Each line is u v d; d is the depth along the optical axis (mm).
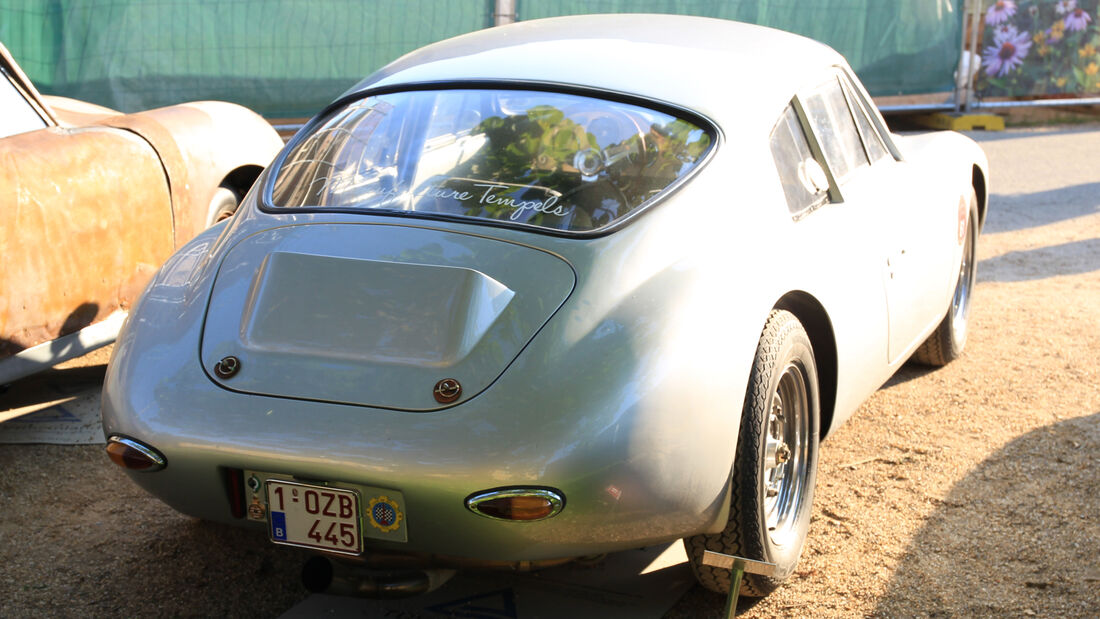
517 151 2492
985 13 10711
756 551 2340
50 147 3482
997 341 4641
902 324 3287
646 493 2027
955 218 3791
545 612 2498
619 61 2760
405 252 2250
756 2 9859
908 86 10656
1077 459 3377
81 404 3812
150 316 2338
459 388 2010
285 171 2666
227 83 8898
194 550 2811
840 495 3146
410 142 2592
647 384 2043
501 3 9312
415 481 1948
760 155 2578
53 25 8469
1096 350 4488
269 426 2025
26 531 2889
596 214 2316
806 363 2543
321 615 2486
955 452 3453
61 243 3469
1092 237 6508
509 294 2139
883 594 2586
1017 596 2566
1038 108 11180
